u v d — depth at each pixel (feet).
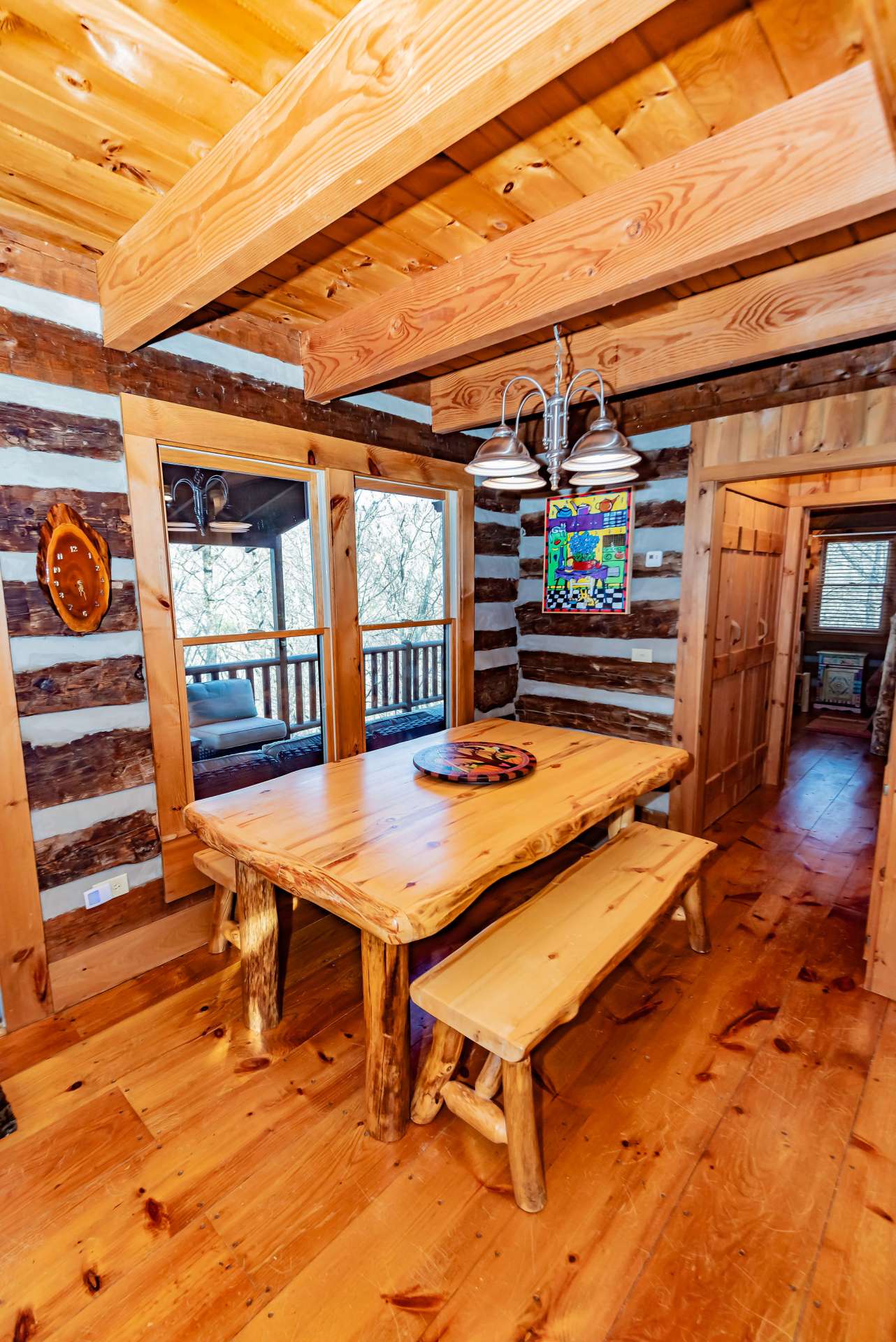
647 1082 5.97
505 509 13.47
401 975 5.26
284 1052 6.44
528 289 6.36
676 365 8.06
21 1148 5.28
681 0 3.74
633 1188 4.88
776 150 4.79
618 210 5.66
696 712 10.98
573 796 6.74
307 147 4.26
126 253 6.36
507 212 6.14
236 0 3.76
